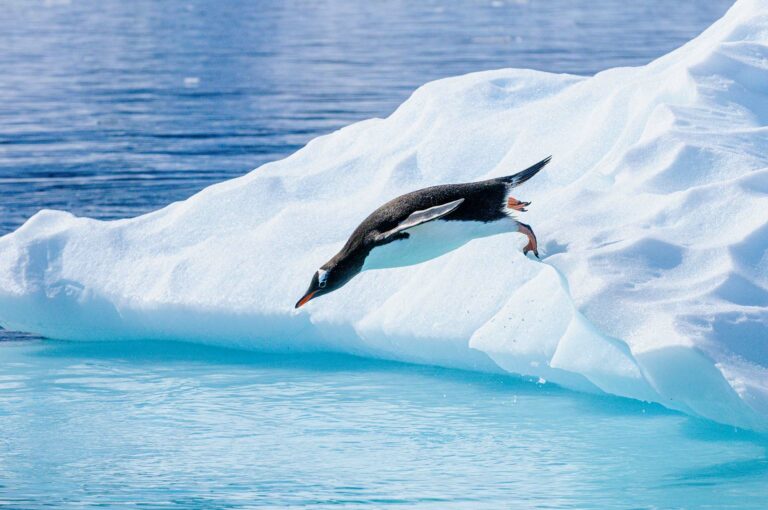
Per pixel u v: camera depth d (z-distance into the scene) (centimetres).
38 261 3662
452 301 3159
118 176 5991
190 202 3781
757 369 2294
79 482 2391
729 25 3569
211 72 10462
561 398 2945
